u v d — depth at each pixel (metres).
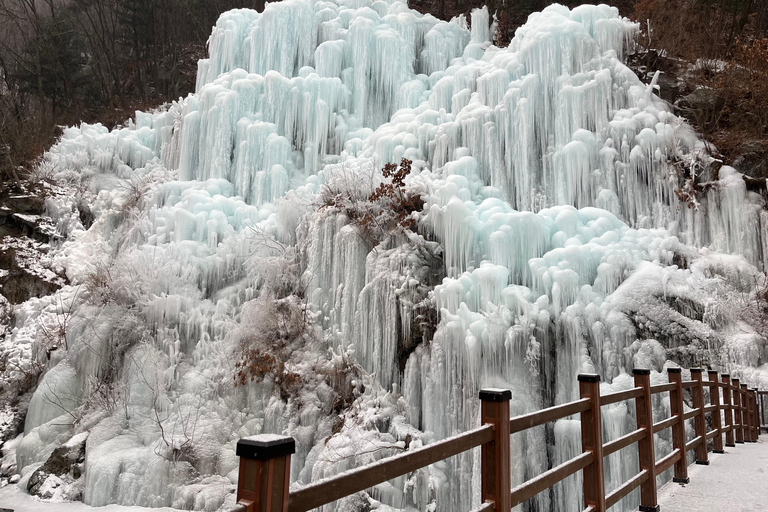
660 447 9.83
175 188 18.42
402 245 12.60
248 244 15.55
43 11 41.56
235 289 14.96
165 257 14.98
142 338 13.72
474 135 15.56
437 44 21.66
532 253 12.21
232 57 21.97
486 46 21.64
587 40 15.85
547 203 14.77
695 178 14.10
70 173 21.56
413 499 9.91
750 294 12.23
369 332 12.20
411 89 19.77
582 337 10.81
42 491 11.49
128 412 12.58
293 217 15.48
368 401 11.44
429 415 10.74
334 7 22.66
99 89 35.81
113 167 22.14
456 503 9.87
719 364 10.80
